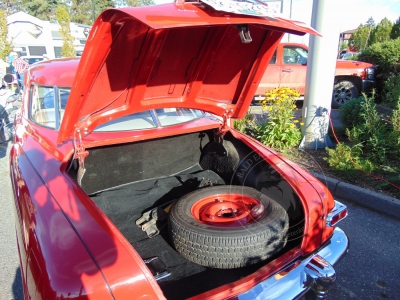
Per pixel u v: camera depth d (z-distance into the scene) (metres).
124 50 1.68
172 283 1.83
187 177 2.87
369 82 8.29
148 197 2.60
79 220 1.57
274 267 1.69
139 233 2.25
